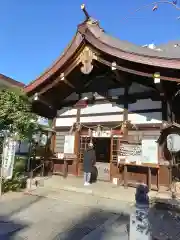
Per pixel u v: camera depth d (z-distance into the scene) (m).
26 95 9.48
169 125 7.20
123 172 8.55
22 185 8.10
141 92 8.96
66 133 10.51
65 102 10.81
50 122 11.08
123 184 8.39
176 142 6.91
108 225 4.90
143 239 3.83
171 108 8.34
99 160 15.78
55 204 6.36
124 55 7.39
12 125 7.80
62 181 8.86
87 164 8.31
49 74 9.07
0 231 4.52
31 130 8.72
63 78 8.94
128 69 7.54
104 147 15.99
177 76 6.98
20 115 7.83
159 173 7.68
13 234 4.40
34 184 8.31
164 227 4.77
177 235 4.40
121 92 9.45
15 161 8.51
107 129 9.39
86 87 10.36
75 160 10.01
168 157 7.53
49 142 10.67
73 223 5.01
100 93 9.93
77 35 8.31
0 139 7.79
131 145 8.55
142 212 3.94
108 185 8.34
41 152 10.40
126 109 9.09
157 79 7.05
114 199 6.77
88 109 10.11
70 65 8.75
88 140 9.94
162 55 7.32
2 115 7.54
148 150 8.10
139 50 8.31
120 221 5.14
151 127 8.41
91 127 9.78
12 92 8.23
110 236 4.34
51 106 10.68
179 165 7.62
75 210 5.88
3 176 7.16
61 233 4.48
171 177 7.48
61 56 8.70
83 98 10.36
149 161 7.98
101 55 8.10
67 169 10.14
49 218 5.29
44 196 7.07
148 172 7.77
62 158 9.92
